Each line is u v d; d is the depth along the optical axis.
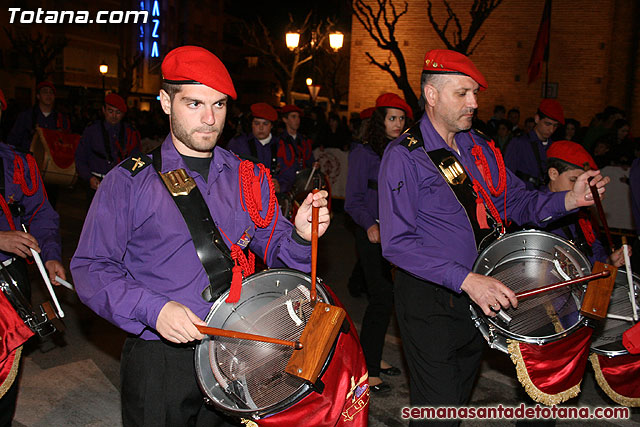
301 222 2.21
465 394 2.90
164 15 42.28
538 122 5.81
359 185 4.24
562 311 2.63
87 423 3.74
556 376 2.61
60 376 4.35
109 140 7.09
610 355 3.01
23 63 36.56
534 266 2.66
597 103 16.64
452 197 2.75
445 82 2.71
